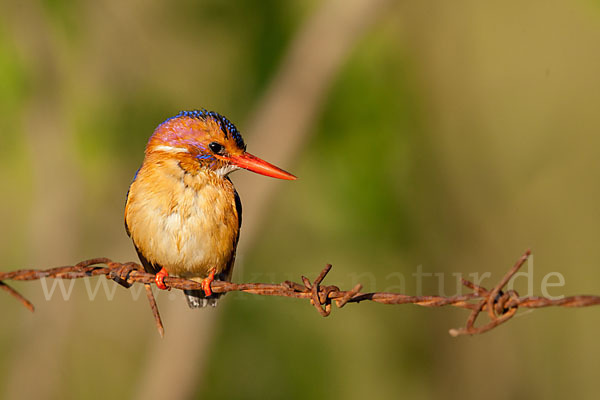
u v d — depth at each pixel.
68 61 12.72
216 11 12.62
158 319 5.59
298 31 12.64
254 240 12.21
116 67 12.77
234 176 12.29
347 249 12.50
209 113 6.95
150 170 6.63
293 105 12.14
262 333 12.66
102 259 5.59
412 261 12.77
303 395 12.72
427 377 13.18
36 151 12.75
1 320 13.96
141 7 12.84
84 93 12.72
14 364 13.41
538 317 13.64
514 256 13.41
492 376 13.35
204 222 6.51
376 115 12.21
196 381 12.41
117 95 12.68
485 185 13.24
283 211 12.58
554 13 12.97
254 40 12.77
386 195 12.20
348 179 12.15
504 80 13.17
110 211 13.18
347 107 12.22
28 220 13.98
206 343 12.33
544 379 13.52
